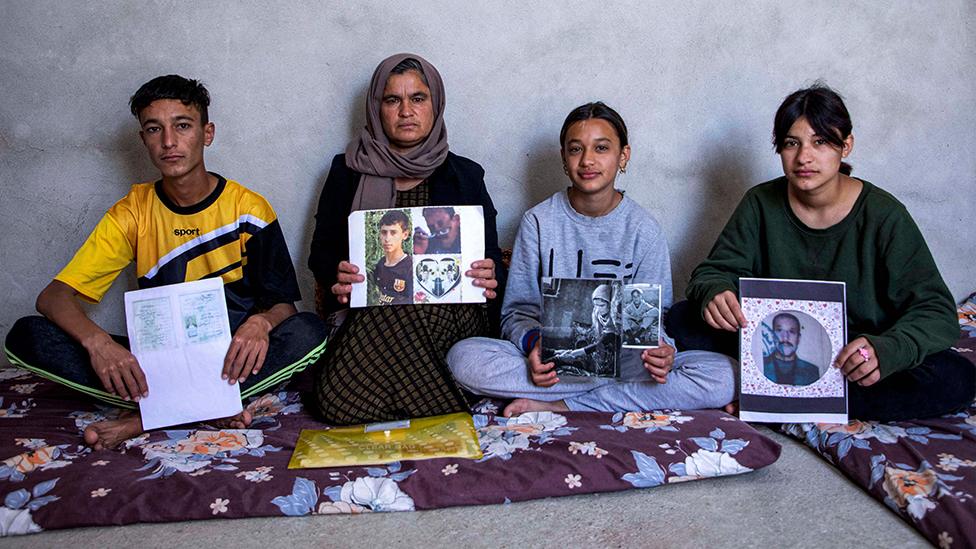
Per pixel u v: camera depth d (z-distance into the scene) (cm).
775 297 219
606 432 206
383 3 288
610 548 161
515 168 303
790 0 301
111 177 292
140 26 283
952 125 318
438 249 227
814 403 214
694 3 297
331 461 192
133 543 165
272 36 287
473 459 193
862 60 309
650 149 306
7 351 214
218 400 213
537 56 296
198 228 239
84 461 195
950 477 174
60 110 285
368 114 255
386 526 171
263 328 219
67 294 224
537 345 222
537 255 250
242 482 183
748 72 304
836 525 169
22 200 289
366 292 227
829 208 228
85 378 215
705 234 314
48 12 280
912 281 219
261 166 295
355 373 222
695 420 211
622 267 246
